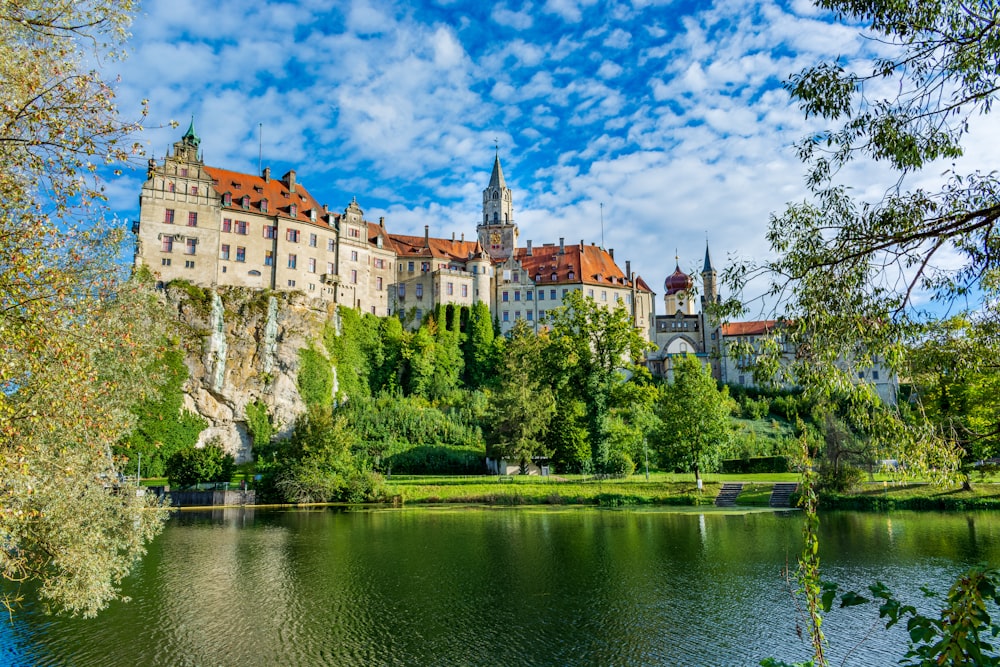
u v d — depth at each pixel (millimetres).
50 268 16172
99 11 15109
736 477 69250
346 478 71000
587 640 23000
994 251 12461
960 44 11836
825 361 13484
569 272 139375
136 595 29469
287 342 104250
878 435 13992
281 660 21672
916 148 12758
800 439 12250
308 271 114312
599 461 68125
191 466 71625
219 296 100750
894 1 12297
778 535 41906
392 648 22625
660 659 21172
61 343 15969
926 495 53812
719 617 25172
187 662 21453
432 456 86312
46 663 21375
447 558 36688
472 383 126562
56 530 20953
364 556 37688
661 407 72812
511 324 138250
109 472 23609
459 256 139125
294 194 119500
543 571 33031
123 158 15367
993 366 14273
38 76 15000
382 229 136000
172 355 89938
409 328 128250
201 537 45281
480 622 25188
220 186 110938
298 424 74375
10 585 30766
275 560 36906
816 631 11250
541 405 76812
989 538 38906
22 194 15156
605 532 44500
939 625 9609
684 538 41500
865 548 36688
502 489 66125
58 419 17188
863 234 12891
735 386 125312
